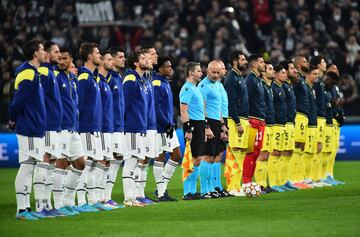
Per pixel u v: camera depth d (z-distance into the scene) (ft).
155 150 147.74
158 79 151.02
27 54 122.31
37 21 295.07
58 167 129.18
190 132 150.82
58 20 300.20
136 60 143.64
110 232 107.76
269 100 169.68
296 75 177.47
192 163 152.35
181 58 272.31
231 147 161.38
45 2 304.09
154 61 145.18
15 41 279.69
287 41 290.76
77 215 126.82
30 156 121.80
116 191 172.96
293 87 181.27
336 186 183.42
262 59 165.37
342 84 270.26
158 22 300.40
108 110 137.69
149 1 313.94
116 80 140.87
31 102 121.49
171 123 149.89
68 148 128.88
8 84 256.32
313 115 183.11
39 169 126.11
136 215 126.21
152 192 170.09
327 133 190.29
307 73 183.83
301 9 304.91
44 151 124.36
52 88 125.29
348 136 262.47
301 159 184.03
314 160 187.52
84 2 294.46
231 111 159.84
